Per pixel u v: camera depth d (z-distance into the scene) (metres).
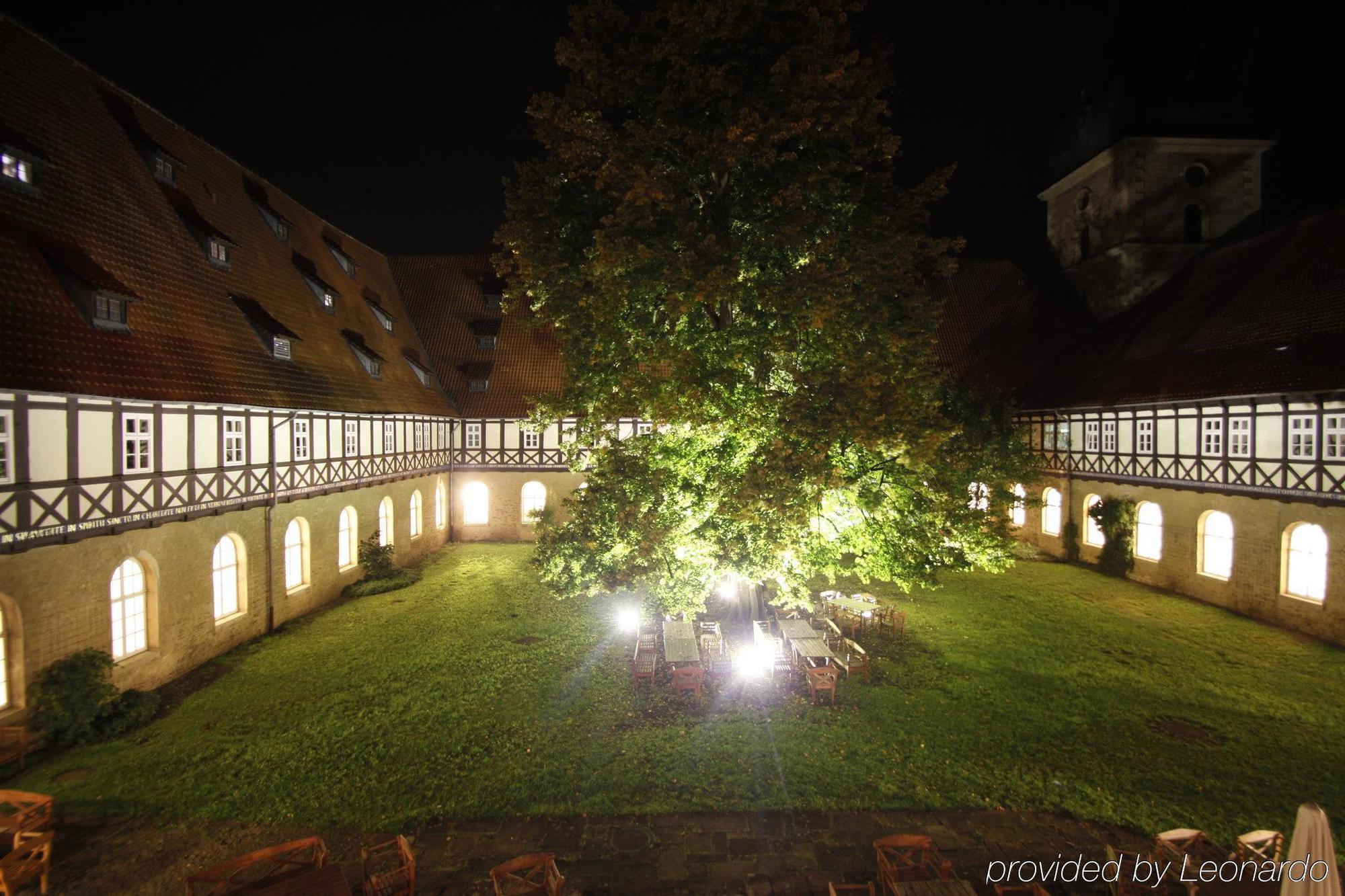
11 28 16.47
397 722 12.69
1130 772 10.93
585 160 12.81
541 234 13.37
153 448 14.22
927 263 18.39
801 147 12.25
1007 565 14.83
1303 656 16.08
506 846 9.16
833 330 12.04
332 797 10.25
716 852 9.02
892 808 9.99
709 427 12.35
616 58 12.76
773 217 11.77
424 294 34.38
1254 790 10.45
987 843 9.20
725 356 12.18
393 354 28.09
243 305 19.34
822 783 10.62
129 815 9.85
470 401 31.20
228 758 11.39
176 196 19.28
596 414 13.51
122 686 13.34
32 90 16.02
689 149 12.25
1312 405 17.30
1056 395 27.56
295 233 25.62
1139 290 29.97
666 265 11.27
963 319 34.72
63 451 12.23
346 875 8.60
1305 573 17.97
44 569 11.88
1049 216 35.81
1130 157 29.47
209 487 15.85
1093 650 16.52
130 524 13.48
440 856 8.95
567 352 14.15
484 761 11.28
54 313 12.95
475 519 31.73
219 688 14.34
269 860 8.89
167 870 8.73
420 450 27.98
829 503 13.96
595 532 13.37
